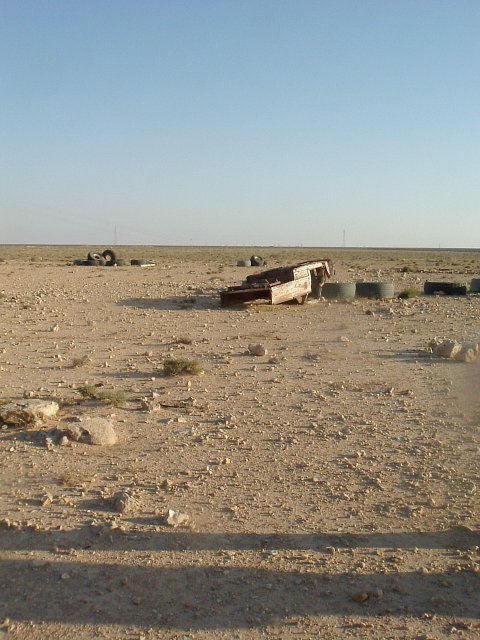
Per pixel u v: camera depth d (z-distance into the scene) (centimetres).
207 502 601
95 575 483
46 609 443
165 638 412
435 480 650
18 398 938
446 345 1245
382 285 2311
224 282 3012
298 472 671
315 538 535
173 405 909
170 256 7400
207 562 498
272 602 448
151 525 557
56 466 686
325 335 1523
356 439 773
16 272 3684
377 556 507
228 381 1065
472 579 475
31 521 564
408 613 436
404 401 934
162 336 1511
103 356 1272
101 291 2550
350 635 414
